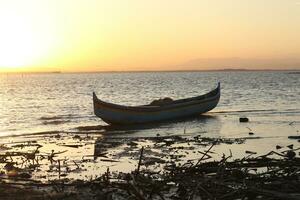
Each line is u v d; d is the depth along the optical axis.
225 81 152.88
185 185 10.68
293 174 11.37
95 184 11.98
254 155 17.64
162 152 18.69
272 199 9.72
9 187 12.28
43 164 16.53
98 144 21.80
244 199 9.98
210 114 37.50
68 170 15.38
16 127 30.97
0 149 20.81
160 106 31.64
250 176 11.38
